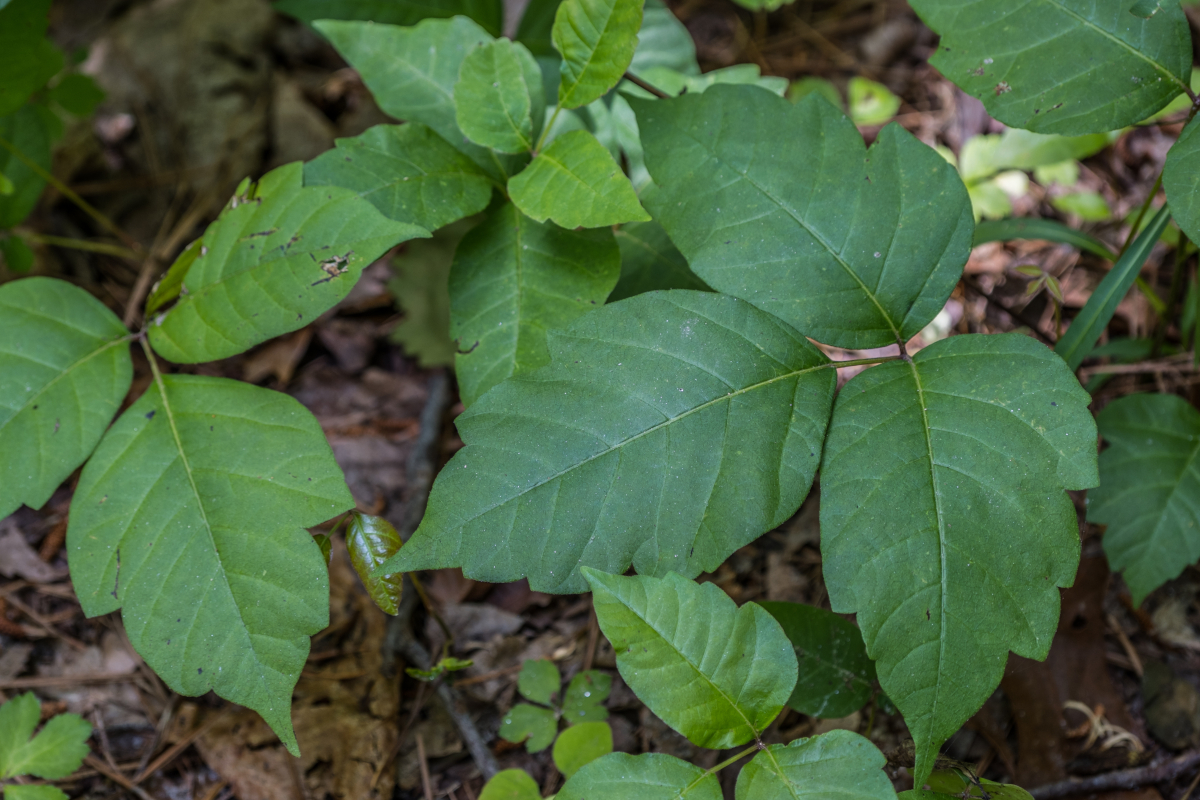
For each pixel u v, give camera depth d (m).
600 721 0.72
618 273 0.70
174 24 1.03
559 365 0.67
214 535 0.67
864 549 0.65
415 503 0.80
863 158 0.68
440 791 0.75
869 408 0.66
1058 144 0.83
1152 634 0.77
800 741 0.66
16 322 0.69
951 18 0.69
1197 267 0.78
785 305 0.67
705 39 1.07
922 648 0.65
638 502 0.66
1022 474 0.65
